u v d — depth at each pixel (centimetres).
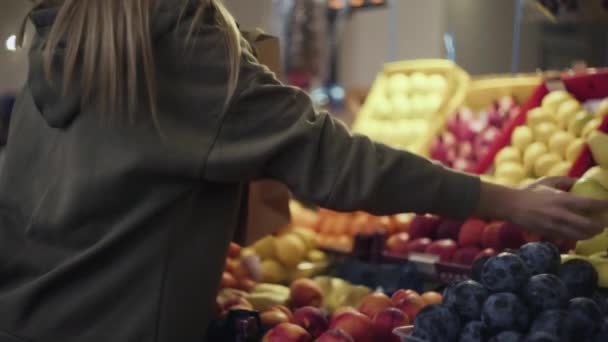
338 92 675
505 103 336
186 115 146
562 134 271
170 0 148
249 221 197
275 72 198
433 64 383
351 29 680
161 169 144
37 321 148
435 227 252
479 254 222
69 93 148
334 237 292
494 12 575
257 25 342
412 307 178
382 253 241
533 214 150
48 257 151
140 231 146
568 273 150
